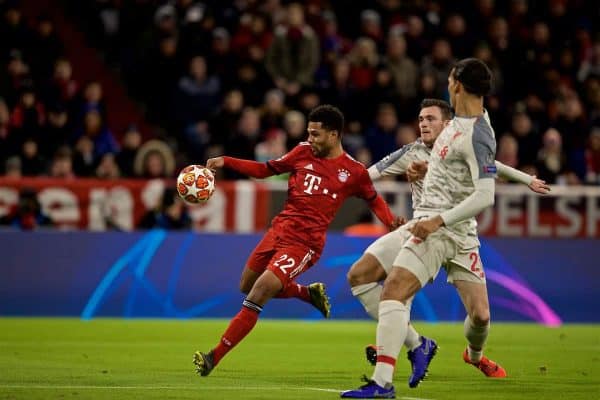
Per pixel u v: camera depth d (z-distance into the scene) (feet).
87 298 174.70
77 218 175.42
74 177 189.67
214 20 232.32
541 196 185.78
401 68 225.35
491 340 147.33
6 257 173.06
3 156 195.52
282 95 217.36
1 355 115.96
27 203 173.58
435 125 96.84
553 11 253.85
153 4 235.20
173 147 215.31
